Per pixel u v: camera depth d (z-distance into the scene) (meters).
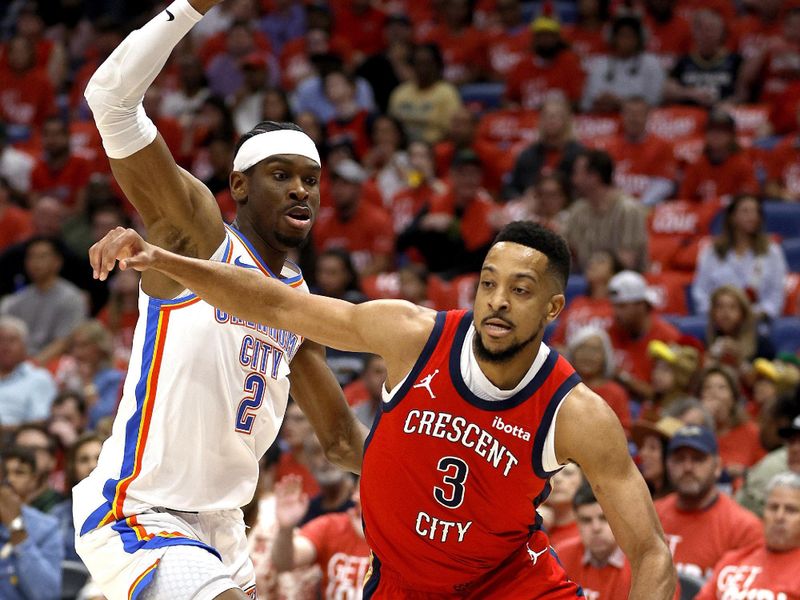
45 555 20.47
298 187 11.72
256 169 11.76
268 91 36.59
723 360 24.62
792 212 31.72
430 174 33.53
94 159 38.38
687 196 32.84
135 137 11.01
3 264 32.53
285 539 18.72
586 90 36.84
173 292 11.32
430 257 30.95
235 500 11.60
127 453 11.29
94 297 32.22
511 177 33.44
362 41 42.94
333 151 34.72
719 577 17.91
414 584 11.20
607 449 10.33
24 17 44.44
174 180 11.17
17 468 21.05
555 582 11.23
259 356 11.56
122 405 11.51
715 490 19.08
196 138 36.69
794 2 39.16
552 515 19.12
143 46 10.80
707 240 30.55
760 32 38.62
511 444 10.41
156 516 11.16
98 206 34.31
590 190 29.41
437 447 10.50
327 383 12.65
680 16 39.69
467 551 10.85
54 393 27.66
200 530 11.44
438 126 36.97
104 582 11.20
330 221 32.44
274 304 10.66
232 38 41.38
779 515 17.50
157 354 11.27
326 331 10.73
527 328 10.20
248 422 11.57
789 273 30.39
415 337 10.53
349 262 28.05
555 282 10.33
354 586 19.48
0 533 20.44
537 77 37.75
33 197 37.50
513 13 41.81
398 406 10.56
